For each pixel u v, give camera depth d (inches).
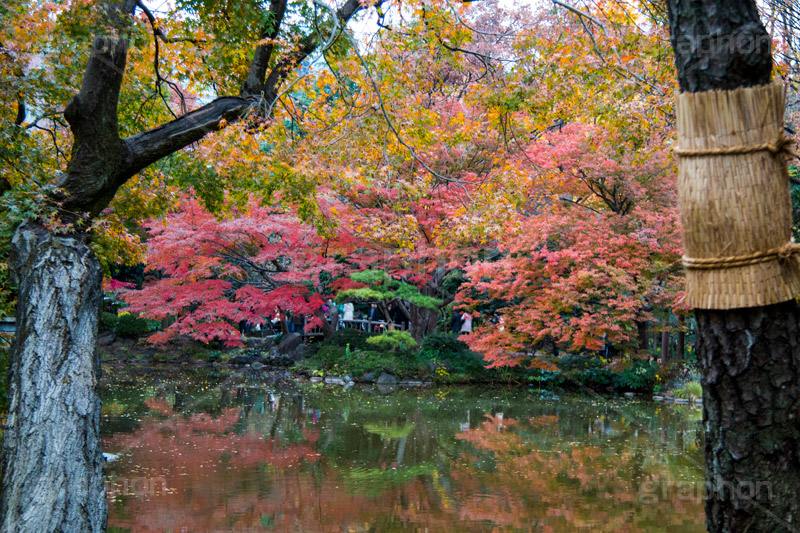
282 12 203.5
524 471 299.4
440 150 438.9
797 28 178.9
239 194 276.5
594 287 503.5
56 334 138.9
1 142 196.5
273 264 644.1
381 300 664.4
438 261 553.0
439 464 310.2
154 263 602.2
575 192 553.6
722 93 59.7
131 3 171.9
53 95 210.7
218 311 623.5
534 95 205.3
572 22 205.3
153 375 639.1
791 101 195.8
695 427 427.8
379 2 199.0
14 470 127.4
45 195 156.5
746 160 59.0
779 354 60.2
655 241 462.6
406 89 215.9
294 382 633.0
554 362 607.5
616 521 227.6
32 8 195.9
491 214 235.0
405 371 653.3
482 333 574.9
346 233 554.9
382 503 244.2
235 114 191.3
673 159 214.8
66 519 125.9
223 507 233.1
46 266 144.3
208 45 207.6
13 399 133.6
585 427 421.7
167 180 291.1
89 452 135.5
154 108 266.4
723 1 60.8
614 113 217.3
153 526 209.2
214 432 367.6
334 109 241.9
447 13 193.6
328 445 346.0
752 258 58.9
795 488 60.3
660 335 794.8
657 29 193.9
